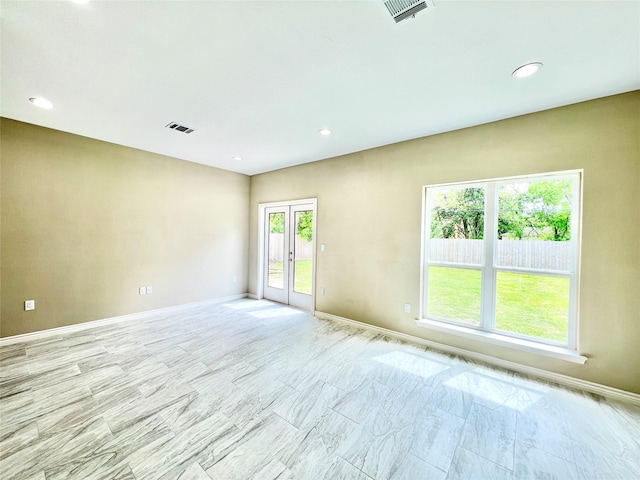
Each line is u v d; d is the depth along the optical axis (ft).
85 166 11.33
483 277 9.62
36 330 10.38
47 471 4.76
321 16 4.80
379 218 11.91
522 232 8.98
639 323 6.98
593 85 6.84
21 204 9.94
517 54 5.74
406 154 11.10
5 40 5.42
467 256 10.03
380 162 11.88
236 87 7.22
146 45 5.61
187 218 14.94
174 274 14.48
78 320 11.39
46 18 4.86
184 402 6.81
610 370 7.28
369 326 12.17
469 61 6.02
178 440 5.55
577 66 6.10
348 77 6.72
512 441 5.70
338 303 13.37
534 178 8.66
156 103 8.14
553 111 8.09
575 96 7.40
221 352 9.73
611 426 6.16
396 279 11.37
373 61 6.08
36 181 10.21
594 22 4.81
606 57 5.75
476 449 5.48
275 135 10.68
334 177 13.58
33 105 8.36
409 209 11.02
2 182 9.57
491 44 5.46
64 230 10.91
